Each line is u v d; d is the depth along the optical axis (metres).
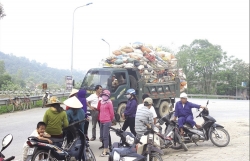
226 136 11.31
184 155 9.91
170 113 10.62
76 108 7.82
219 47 69.88
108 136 9.77
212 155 9.82
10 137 5.02
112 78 16.19
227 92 67.38
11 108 21.22
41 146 6.59
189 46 71.31
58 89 36.56
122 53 17.78
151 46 19.14
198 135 10.73
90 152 7.91
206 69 66.44
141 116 8.81
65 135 7.52
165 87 18.70
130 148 6.95
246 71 69.12
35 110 22.08
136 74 17.12
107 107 9.74
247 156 9.65
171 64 19.42
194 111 23.42
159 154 7.64
